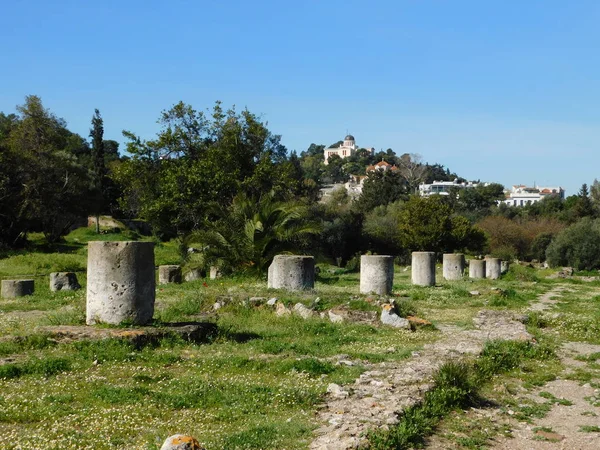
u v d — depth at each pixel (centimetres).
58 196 5747
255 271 2933
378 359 1194
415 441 755
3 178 5297
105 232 6875
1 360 1045
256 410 845
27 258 3922
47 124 5950
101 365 1053
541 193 18725
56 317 1404
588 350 1477
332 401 895
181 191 4156
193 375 1020
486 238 6506
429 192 15762
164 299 2022
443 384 978
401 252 6750
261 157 4659
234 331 1422
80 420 772
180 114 4512
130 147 4434
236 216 3041
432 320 1812
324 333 1513
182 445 556
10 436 704
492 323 1752
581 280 3803
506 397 1016
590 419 909
